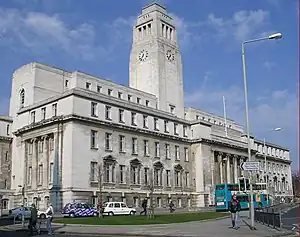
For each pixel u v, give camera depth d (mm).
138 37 107438
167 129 93688
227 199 76188
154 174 87250
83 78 89125
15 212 56531
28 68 87938
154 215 59281
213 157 102188
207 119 122812
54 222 47406
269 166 143875
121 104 82562
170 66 104812
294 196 159125
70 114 72562
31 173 80438
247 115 34000
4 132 89562
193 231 31062
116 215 65000
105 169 76562
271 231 30359
